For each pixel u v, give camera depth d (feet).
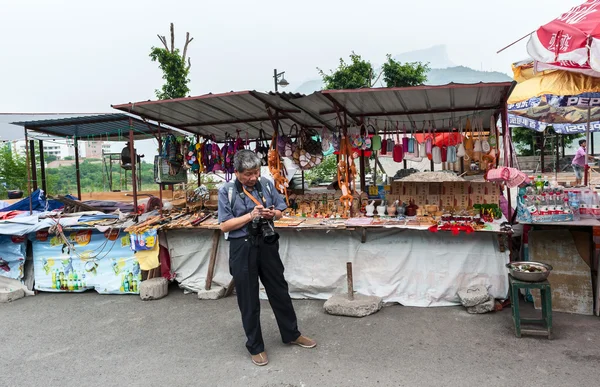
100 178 31.40
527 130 61.98
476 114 17.57
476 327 12.01
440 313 13.29
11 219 17.58
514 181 12.66
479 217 14.01
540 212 12.53
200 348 11.48
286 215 16.87
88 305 15.62
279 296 10.74
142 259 16.05
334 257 14.99
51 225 16.60
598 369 9.37
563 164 54.60
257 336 10.32
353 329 12.26
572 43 11.70
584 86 14.34
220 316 13.89
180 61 39.60
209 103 15.80
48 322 14.02
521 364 9.75
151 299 15.87
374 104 16.10
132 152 17.51
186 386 9.52
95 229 16.87
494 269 13.55
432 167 26.35
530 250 13.57
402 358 10.32
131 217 17.48
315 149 18.57
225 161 20.45
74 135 23.88
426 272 14.10
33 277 17.53
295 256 15.40
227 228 10.00
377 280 14.58
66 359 11.16
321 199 17.67
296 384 9.35
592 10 12.28
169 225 16.08
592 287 12.76
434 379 9.25
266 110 17.19
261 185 10.73
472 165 22.94
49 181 36.01
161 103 15.61
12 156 43.62
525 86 16.57
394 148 18.42
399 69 56.75
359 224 14.24
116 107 16.05
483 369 9.60
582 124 28.19
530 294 13.70
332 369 9.93
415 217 15.28
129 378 10.00
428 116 18.84
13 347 12.07
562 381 8.95
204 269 16.60
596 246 13.08
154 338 12.31
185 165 19.89
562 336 11.15
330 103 15.74
